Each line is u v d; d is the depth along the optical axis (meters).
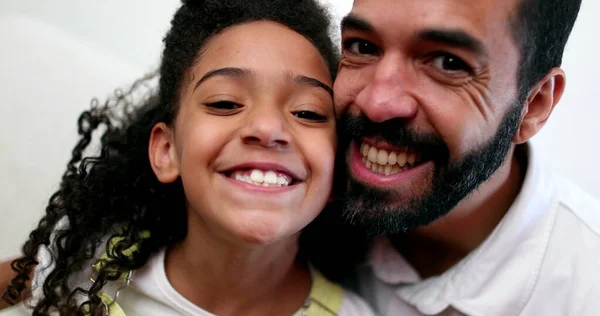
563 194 0.85
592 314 0.73
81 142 0.94
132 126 0.90
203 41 0.75
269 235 0.66
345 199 0.74
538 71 0.72
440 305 0.78
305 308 0.80
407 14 0.63
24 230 1.19
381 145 0.69
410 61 0.66
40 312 0.80
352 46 0.70
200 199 0.69
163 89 0.82
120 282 0.78
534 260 0.77
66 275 0.82
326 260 0.87
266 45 0.71
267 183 0.68
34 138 1.24
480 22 0.63
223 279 0.76
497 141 0.71
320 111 0.72
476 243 0.82
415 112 0.67
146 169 0.85
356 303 0.84
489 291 0.76
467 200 0.76
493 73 0.66
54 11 1.33
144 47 1.32
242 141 0.67
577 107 1.24
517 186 0.81
